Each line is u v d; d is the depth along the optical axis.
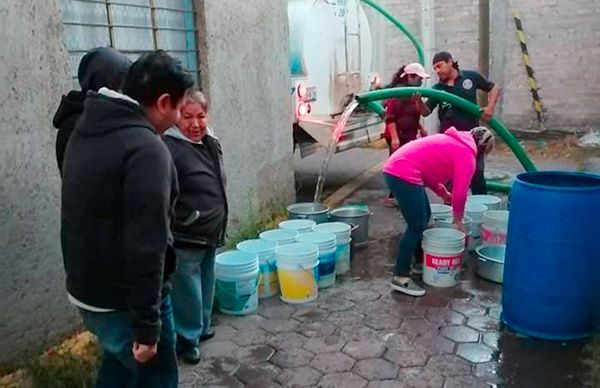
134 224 1.68
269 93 5.11
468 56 9.97
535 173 3.28
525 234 3.08
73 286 1.84
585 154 8.16
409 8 10.12
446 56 5.27
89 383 2.74
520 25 9.48
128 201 1.69
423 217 3.70
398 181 3.61
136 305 1.70
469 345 3.11
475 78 5.29
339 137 5.78
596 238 2.97
